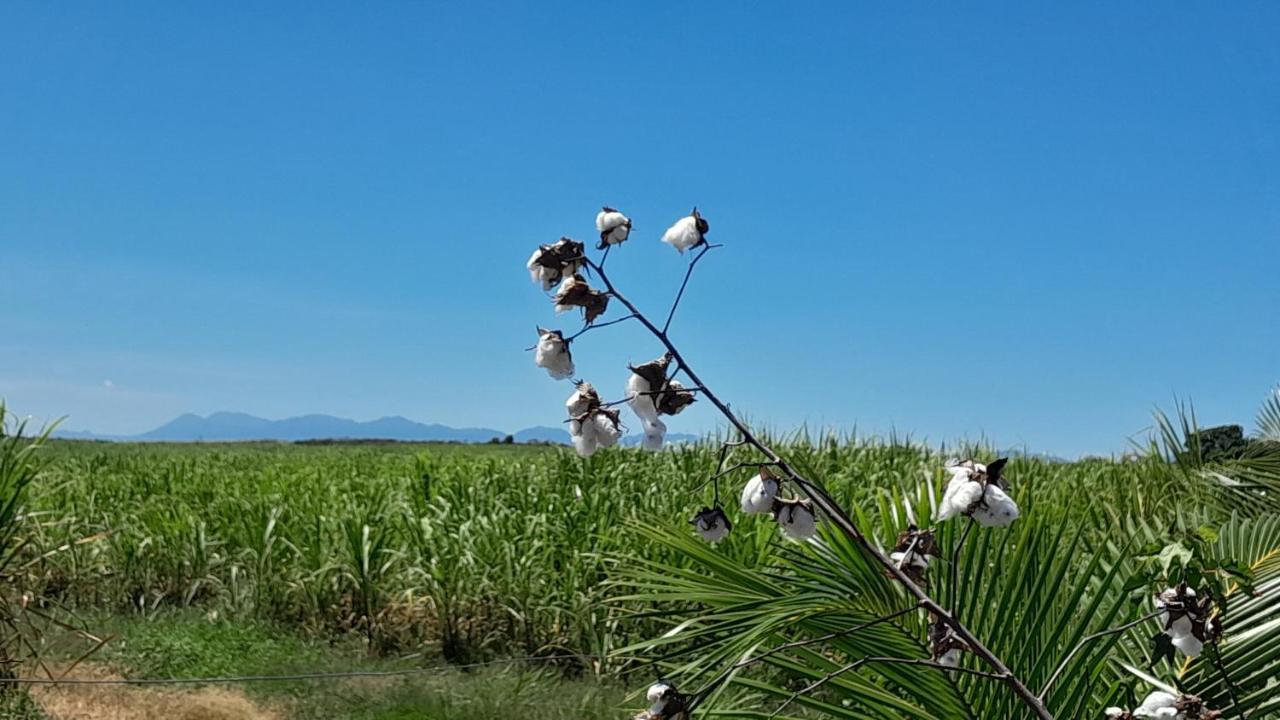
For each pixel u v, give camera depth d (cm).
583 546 1023
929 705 354
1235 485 895
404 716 773
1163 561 295
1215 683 348
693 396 261
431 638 984
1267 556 409
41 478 1518
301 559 1102
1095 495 977
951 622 286
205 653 930
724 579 370
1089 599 421
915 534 311
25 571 758
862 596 354
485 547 1046
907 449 1496
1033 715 353
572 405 261
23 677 739
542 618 948
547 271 261
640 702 768
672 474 1255
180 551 1184
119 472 1939
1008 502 255
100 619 1016
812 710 497
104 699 803
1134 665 386
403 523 1166
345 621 1048
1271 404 974
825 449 1457
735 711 357
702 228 257
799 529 268
